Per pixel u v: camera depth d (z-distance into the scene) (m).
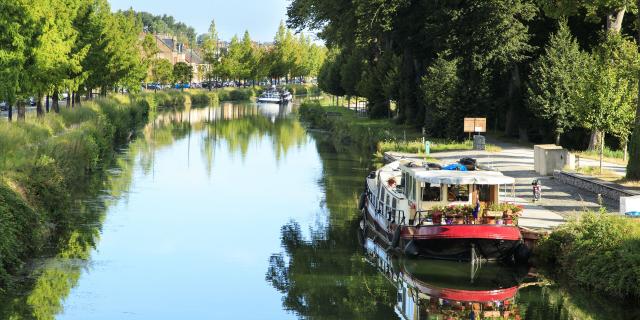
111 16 83.19
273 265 27.00
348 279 25.50
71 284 23.70
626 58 41.69
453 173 27.56
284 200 39.03
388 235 28.81
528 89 50.84
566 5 44.34
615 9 46.50
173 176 45.94
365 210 34.31
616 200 31.67
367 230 32.41
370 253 29.00
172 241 29.80
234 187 42.66
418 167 30.05
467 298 22.98
